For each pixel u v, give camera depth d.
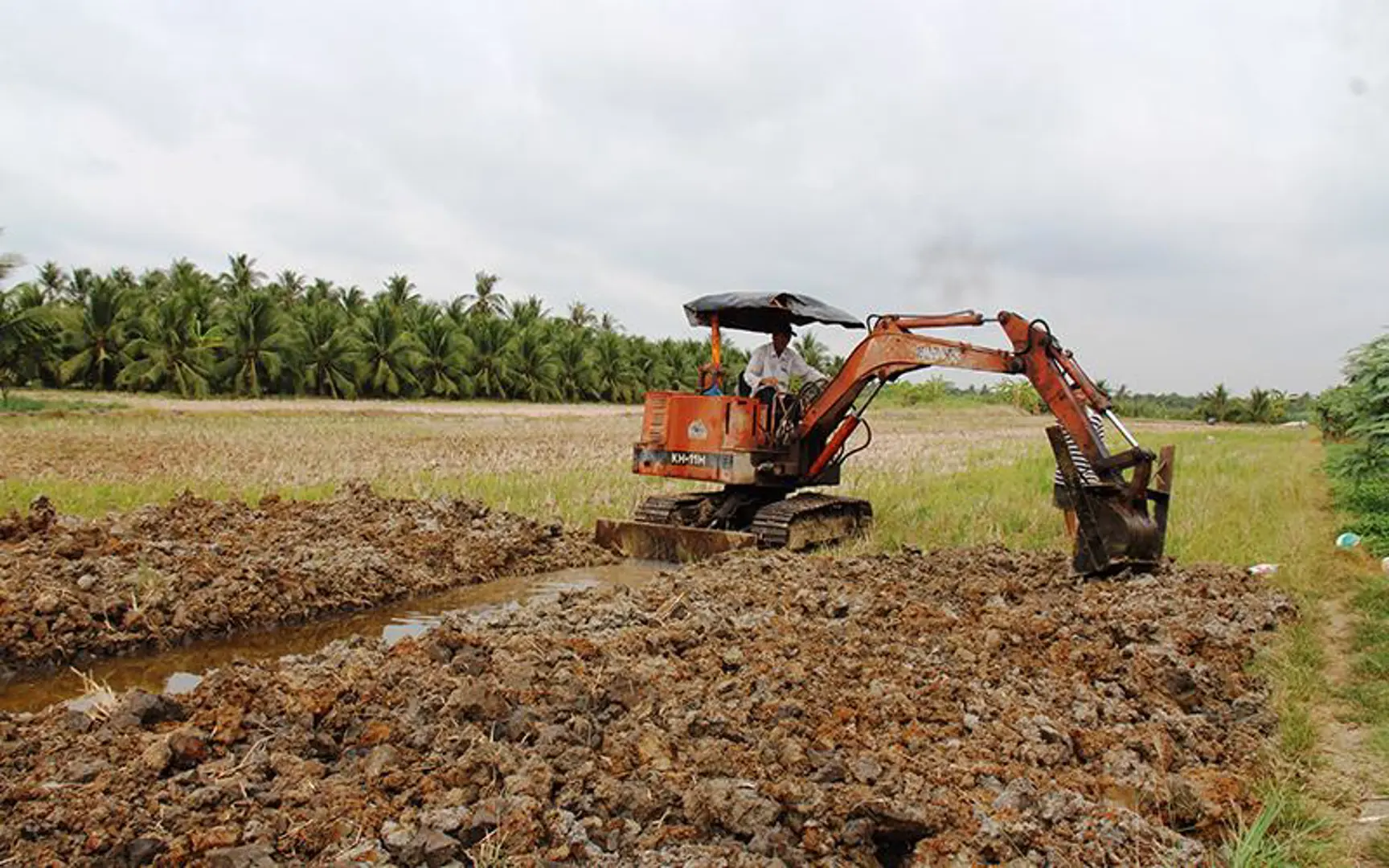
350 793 4.27
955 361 10.23
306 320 58.22
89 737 4.91
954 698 5.76
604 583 10.58
